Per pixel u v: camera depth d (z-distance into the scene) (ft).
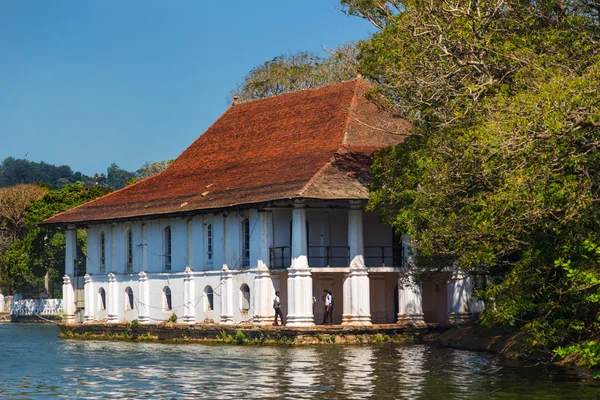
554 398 105.50
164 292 220.02
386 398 108.68
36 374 139.85
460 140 130.82
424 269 177.99
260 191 195.11
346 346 176.04
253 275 194.70
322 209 199.11
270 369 138.00
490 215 118.21
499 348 151.43
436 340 179.83
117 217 228.43
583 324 118.01
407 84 149.89
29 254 328.70
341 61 306.76
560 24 139.74
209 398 111.86
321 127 208.95
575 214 111.55
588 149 113.39
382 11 176.86
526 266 118.11
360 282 188.75
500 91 135.85
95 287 241.35
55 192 328.29
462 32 142.20
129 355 168.66
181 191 222.69
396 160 165.78
